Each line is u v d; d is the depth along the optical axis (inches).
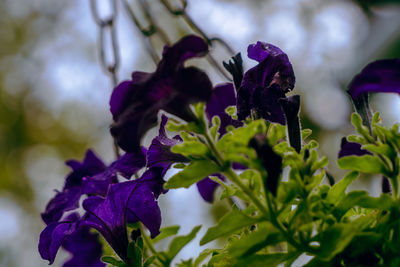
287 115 24.5
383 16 75.5
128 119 22.9
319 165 23.0
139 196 25.4
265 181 22.2
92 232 28.3
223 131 26.2
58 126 142.8
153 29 33.1
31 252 138.3
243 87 24.6
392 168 23.1
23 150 144.4
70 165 28.0
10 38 147.3
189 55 23.0
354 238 22.8
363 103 24.4
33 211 141.6
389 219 22.9
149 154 24.7
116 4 33.8
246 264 23.0
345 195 23.4
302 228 22.3
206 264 25.0
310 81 104.4
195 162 22.8
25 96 146.3
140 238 25.0
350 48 102.3
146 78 23.3
